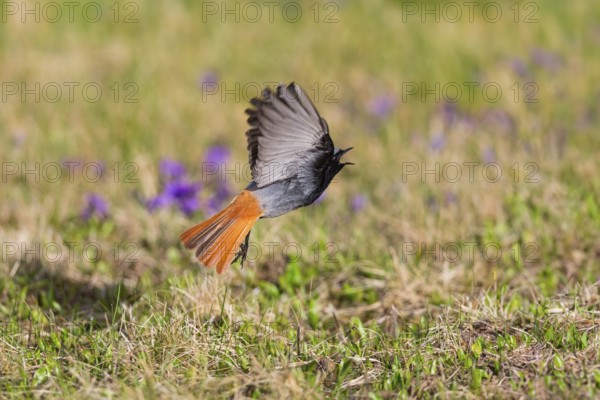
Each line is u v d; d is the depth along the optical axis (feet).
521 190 43.11
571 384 25.67
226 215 26.27
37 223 40.91
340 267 37.55
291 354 28.37
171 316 30.86
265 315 32.65
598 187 42.78
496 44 69.72
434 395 25.71
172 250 38.99
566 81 63.67
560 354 27.71
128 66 63.62
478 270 36.58
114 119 54.90
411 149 51.98
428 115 58.49
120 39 67.41
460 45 68.90
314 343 29.84
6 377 27.17
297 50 68.08
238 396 25.81
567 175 44.80
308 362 27.99
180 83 62.03
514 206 41.73
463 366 27.53
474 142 51.78
